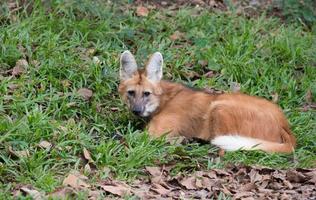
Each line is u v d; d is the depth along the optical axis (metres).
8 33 12.12
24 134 9.52
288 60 13.21
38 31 12.58
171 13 14.38
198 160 9.93
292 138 10.70
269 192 9.01
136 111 10.70
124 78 11.03
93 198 8.21
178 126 10.84
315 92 12.45
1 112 10.27
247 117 10.62
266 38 13.71
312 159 10.30
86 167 9.12
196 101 10.96
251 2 15.45
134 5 14.66
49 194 8.09
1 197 7.90
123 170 9.30
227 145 10.18
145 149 9.70
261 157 10.16
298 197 8.91
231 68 12.60
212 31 13.87
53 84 11.31
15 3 13.23
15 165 8.94
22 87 10.99
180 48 13.20
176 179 9.16
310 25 14.91
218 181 9.17
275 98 12.13
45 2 13.27
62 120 10.61
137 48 13.06
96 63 11.89
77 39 12.58
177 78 12.38
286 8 14.89
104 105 11.29
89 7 13.49
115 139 10.29
